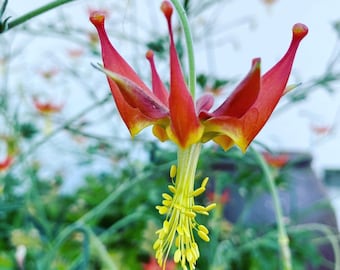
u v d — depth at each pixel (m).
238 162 0.23
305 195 0.28
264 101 0.10
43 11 0.12
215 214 0.23
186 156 0.11
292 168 0.29
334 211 0.29
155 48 0.25
